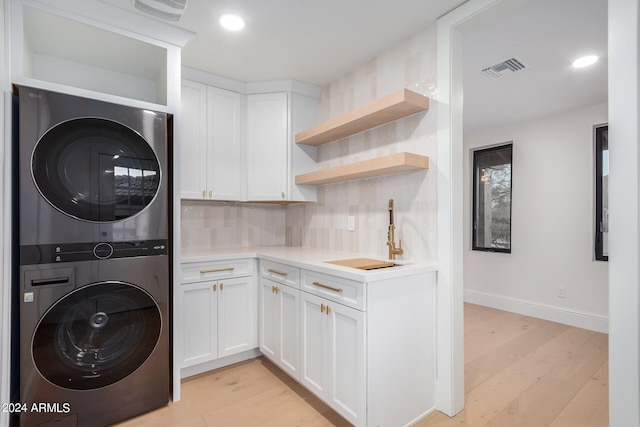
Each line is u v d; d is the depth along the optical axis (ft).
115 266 5.77
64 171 5.35
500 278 13.17
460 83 6.28
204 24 6.56
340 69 8.46
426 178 6.53
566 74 8.57
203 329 7.54
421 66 6.71
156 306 6.20
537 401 6.61
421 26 6.62
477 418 6.05
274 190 9.18
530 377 7.61
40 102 5.20
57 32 6.07
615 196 3.90
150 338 6.15
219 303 7.78
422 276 6.03
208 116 8.68
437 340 6.28
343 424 5.88
